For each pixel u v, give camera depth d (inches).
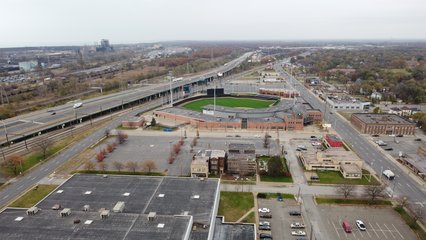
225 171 6594.5
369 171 6707.7
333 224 4872.0
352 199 5546.3
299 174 6545.3
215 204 4559.5
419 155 7465.6
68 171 6712.6
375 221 4943.4
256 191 5831.7
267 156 7455.7
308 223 4889.3
